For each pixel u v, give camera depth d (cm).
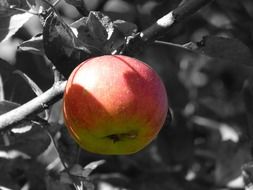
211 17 823
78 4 525
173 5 720
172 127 770
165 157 764
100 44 502
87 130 470
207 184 755
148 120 468
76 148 618
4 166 662
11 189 624
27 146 641
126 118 460
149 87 466
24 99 605
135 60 480
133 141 489
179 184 754
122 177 729
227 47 547
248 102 752
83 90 460
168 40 798
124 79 461
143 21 734
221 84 866
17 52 670
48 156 661
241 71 852
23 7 516
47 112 555
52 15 495
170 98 779
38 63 669
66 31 494
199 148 776
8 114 494
